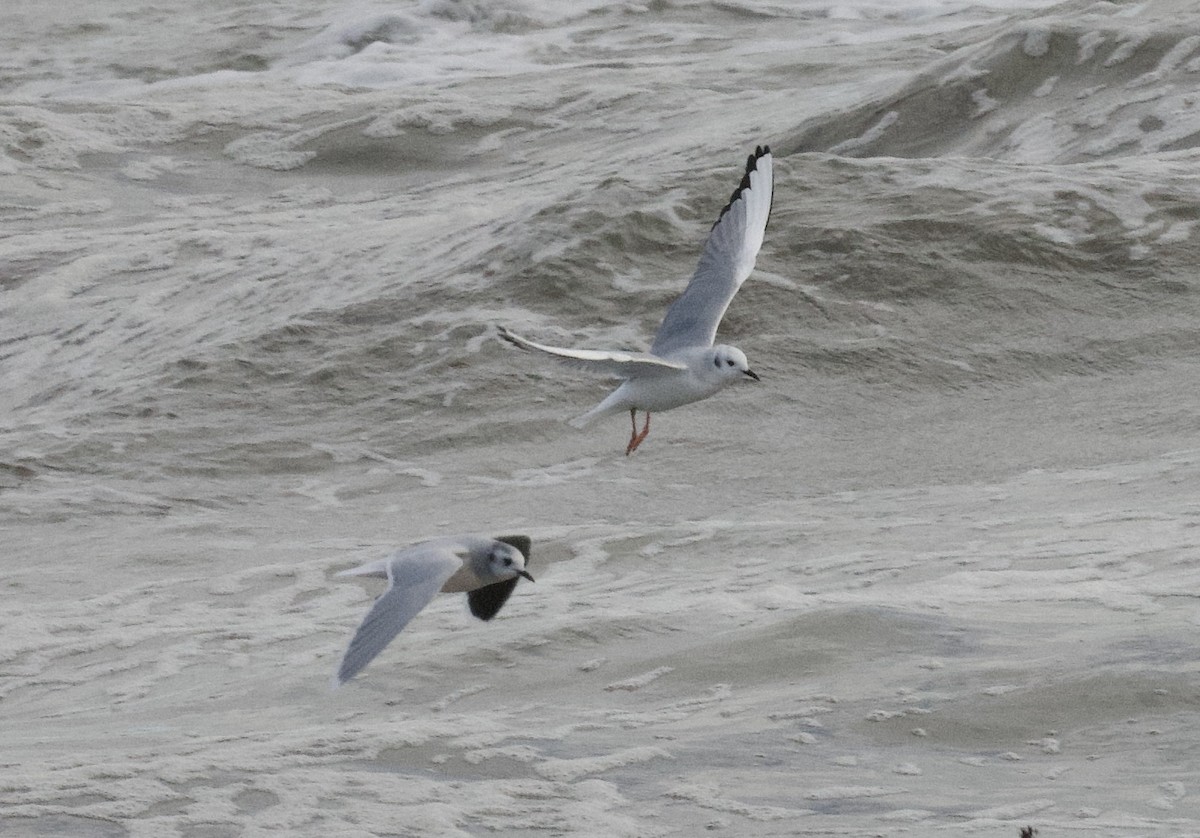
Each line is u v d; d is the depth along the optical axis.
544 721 9.48
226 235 27.80
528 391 20.31
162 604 14.25
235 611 13.84
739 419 19.33
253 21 50.31
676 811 7.84
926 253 22.39
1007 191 23.84
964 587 11.68
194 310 24.70
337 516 17.33
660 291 22.11
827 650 10.22
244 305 24.30
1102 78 28.47
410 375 20.94
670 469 18.09
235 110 38.00
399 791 8.20
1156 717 8.68
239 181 34.44
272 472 18.94
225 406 20.62
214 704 10.96
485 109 36.72
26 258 28.38
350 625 13.00
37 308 26.03
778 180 24.56
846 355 20.52
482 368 20.84
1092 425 18.20
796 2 47.81
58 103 38.34
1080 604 10.90
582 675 10.41
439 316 22.11
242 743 9.31
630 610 11.81
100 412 20.83
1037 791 7.89
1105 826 7.35
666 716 9.40
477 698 10.20
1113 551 12.37
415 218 27.44
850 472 17.52
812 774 8.28
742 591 12.54
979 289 21.75
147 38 49.59
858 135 29.70
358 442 19.52
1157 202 23.34
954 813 7.63
